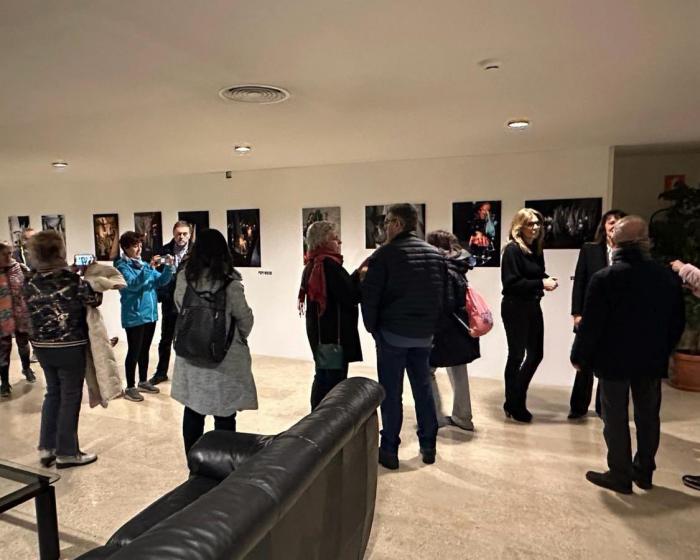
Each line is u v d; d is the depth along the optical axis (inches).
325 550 57.9
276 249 207.3
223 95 93.4
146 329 161.0
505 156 168.9
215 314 92.0
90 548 83.6
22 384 173.6
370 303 105.2
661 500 95.8
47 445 110.7
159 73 80.7
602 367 95.7
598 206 159.8
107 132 126.4
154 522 63.7
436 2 56.6
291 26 62.9
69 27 62.3
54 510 79.4
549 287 130.3
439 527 88.2
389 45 69.7
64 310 105.4
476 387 165.9
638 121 120.3
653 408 97.6
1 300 157.9
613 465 99.3
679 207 167.5
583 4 57.6
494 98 98.0
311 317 114.8
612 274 91.9
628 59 76.4
